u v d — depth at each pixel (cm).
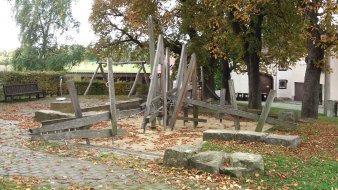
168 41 3062
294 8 2167
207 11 2430
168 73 1841
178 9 2850
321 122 1889
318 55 2006
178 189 741
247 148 1123
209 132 1284
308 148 1203
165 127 1648
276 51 2597
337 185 834
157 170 879
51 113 1655
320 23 1848
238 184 804
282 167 936
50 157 968
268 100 1464
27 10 4519
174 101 1716
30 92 2983
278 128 1611
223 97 1827
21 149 1062
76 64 4728
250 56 2516
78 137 1202
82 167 871
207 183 791
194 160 891
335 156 1113
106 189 713
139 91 3603
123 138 1392
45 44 4684
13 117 1880
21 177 766
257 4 2031
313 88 2047
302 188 802
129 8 3003
